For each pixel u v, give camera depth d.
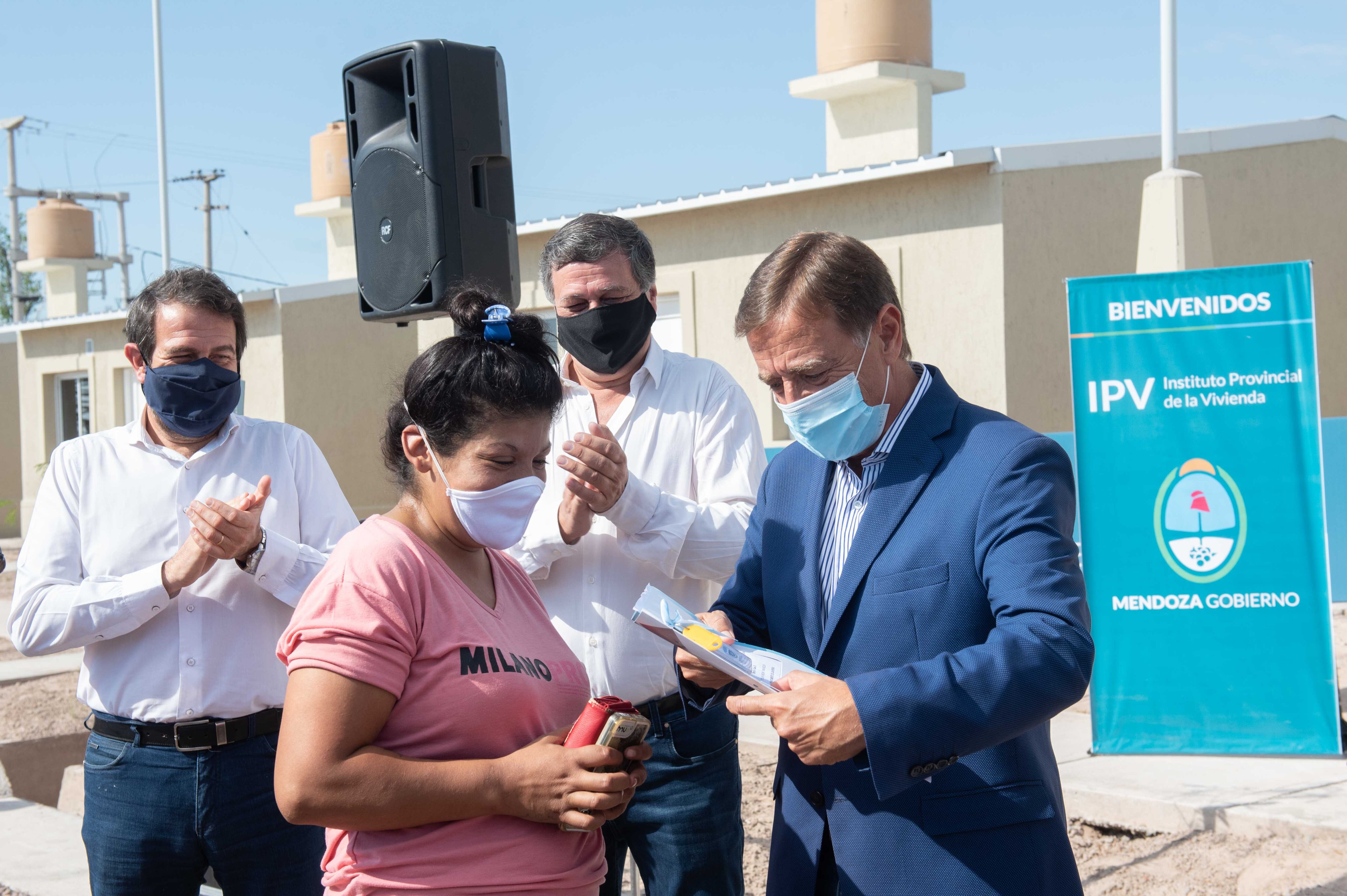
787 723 1.96
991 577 2.11
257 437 3.21
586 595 3.01
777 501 2.59
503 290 3.34
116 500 3.05
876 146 12.99
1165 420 5.55
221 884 2.99
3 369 22.94
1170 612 5.56
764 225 11.18
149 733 2.88
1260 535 5.46
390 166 3.30
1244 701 5.48
